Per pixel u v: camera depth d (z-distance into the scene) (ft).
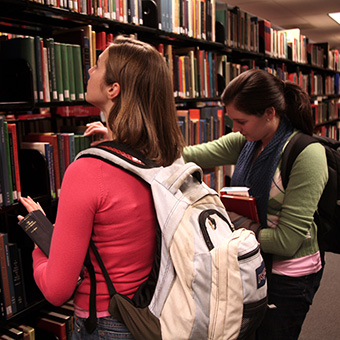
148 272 3.10
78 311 3.13
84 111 7.39
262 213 4.79
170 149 3.23
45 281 2.81
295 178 4.40
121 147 2.98
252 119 4.58
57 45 5.42
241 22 10.36
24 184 5.55
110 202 2.79
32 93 5.08
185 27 8.02
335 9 18.79
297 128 4.77
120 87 3.01
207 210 3.16
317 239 4.86
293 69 16.61
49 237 3.23
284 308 4.84
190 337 2.77
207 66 9.06
